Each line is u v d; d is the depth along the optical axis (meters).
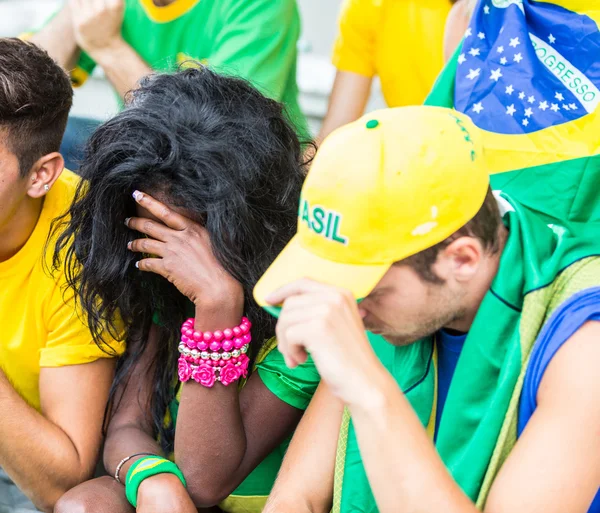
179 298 1.71
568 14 1.53
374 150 1.19
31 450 1.69
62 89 1.73
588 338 1.17
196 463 1.63
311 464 1.51
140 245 1.59
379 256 1.19
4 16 3.43
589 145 1.49
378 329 1.28
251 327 1.64
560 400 1.17
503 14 1.59
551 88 1.54
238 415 1.64
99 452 1.79
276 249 1.62
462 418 1.30
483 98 1.57
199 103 1.61
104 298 1.66
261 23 2.31
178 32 2.39
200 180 1.55
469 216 1.20
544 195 1.49
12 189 1.66
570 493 1.14
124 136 1.58
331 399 1.53
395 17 2.32
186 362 1.61
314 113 3.20
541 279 1.25
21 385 1.83
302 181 1.69
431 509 1.12
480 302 1.29
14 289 1.75
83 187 1.67
